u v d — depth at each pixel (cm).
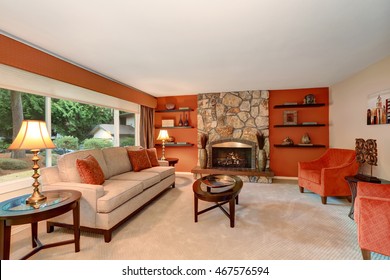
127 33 201
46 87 261
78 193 196
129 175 312
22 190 238
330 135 437
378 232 159
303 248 189
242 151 492
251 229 227
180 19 177
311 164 366
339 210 279
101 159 297
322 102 445
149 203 306
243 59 273
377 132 289
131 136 489
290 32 200
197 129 514
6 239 150
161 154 545
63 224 213
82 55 256
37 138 173
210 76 354
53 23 182
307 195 346
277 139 471
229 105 484
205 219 253
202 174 470
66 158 244
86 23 182
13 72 220
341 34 205
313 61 282
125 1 151
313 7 160
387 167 270
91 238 209
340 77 364
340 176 301
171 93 500
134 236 213
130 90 420
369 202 163
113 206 211
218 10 164
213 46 232
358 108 336
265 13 168
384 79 273
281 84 416
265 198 330
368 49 243
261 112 466
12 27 188
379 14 170
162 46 231
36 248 179
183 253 183
